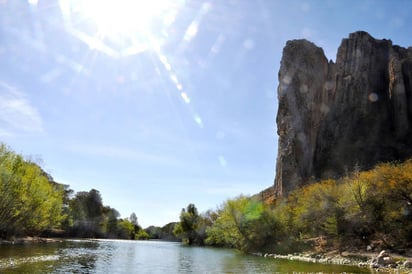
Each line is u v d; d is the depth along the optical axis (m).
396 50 183.25
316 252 63.00
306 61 169.62
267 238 77.75
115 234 194.25
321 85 170.50
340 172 142.50
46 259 42.12
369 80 171.38
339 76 176.75
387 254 47.75
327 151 156.88
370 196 62.44
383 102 165.00
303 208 77.31
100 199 187.38
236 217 81.56
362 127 158.88
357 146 150.62
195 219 146.38
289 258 60.62
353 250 58.59
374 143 150.25
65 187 163.25
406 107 156.00
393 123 157.25
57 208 88.25
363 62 175.50
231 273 36.97
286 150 149.25
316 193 76.38
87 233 160.75
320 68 172.50
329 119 167.00
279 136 160.12
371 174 68.25
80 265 39.66
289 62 169.88
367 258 50.34
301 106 159.88
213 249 96.31
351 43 183.12
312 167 150.62
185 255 67.00
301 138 151.62
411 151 140.50
